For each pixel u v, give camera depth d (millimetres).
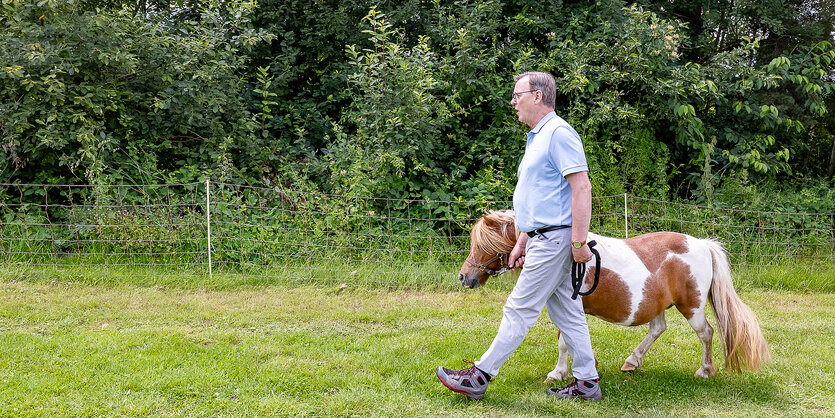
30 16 6988
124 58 6801
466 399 3510
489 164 8086
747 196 8180
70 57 6742
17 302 5238
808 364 4156
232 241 6668
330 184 7656
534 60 8414
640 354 4082
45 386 3504
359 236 6953
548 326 5016
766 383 3824
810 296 6219
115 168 7391
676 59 8922
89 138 6629
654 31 8078
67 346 4211
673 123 8656
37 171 7160
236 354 4176
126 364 3896
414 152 7352
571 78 7984
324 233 6941
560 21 8789
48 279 5961
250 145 7770
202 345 4383
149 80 7598
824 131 10344
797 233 7973
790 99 8992
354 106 8453
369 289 6105
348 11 8828
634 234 7168
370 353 4277
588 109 8477
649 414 3373
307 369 3928
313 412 3334
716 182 8461
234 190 7258
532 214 3275
